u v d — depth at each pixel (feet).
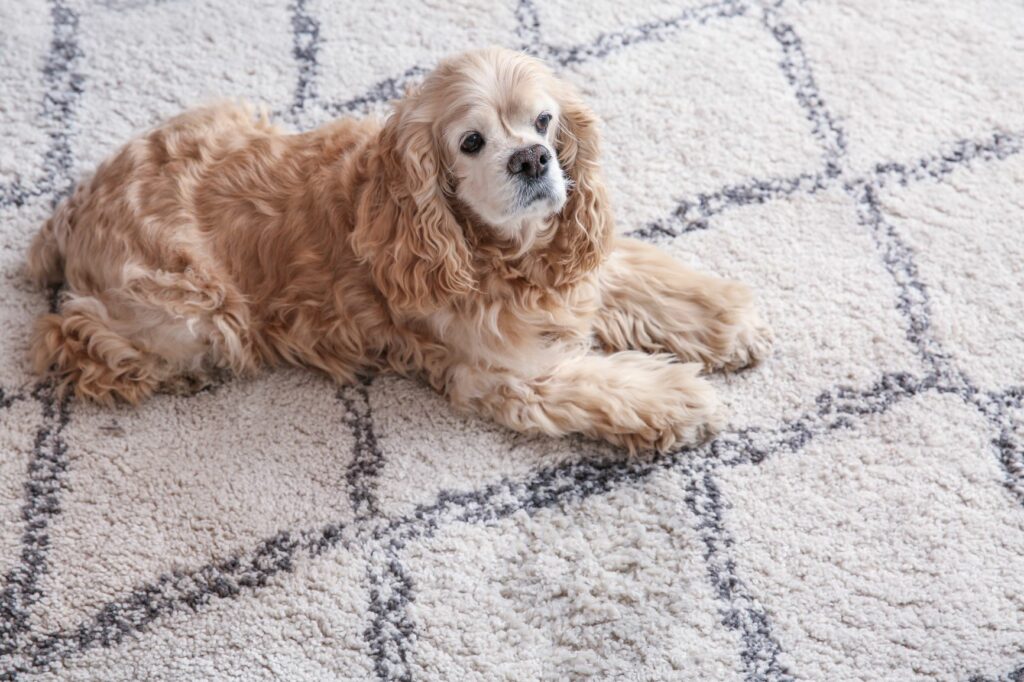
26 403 7.06
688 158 7.55
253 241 6.98
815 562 6.69
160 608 6.68
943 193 7.42
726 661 6.54
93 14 7.94
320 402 7.09
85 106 7.70
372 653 6.59
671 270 7.16
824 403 6.99
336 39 7.88
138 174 7.02
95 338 6.98
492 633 6.61
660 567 6.70
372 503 6.86
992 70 7.72
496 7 7.96
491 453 6.95
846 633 6.57
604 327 7.17
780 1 7.95
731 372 7.09
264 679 6.55
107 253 6.98
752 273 7.28
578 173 6.84
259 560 6.76
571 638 6.59
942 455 6.86
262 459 6.97
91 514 6.84
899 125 7.59
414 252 6.74
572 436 6.98
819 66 7.76
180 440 7.00
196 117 7.16
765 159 7.54
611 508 6.82
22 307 7.27
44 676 6.56
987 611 6.58
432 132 6.64
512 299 6.93
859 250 7.30
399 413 7.06
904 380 7.02
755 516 6.78
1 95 7.70
